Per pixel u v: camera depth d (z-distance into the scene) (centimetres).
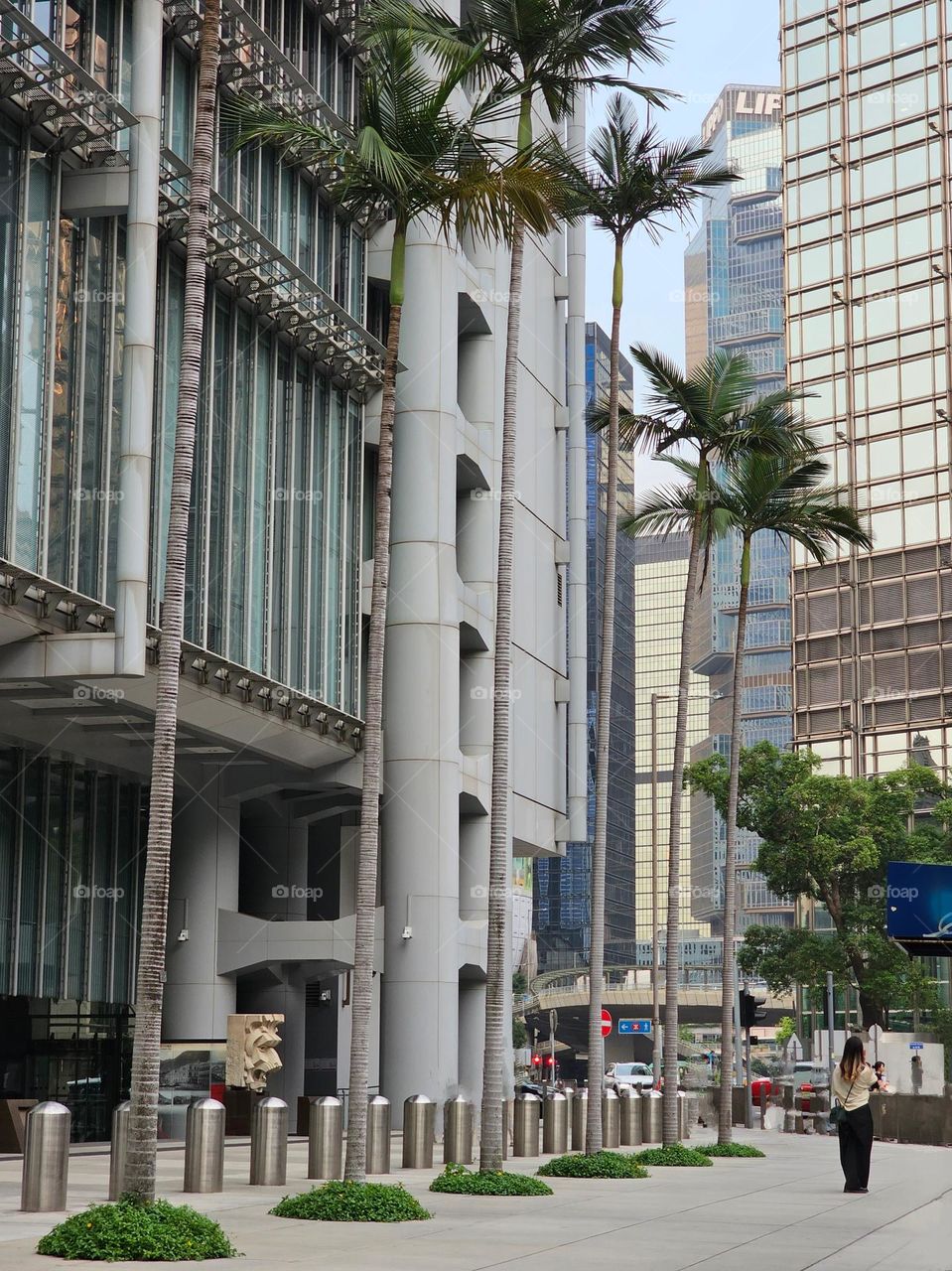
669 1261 1329
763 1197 2091
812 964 6031
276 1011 4406
